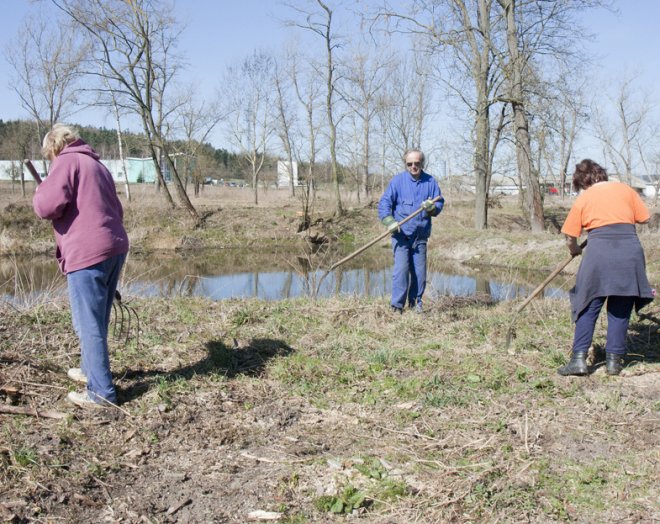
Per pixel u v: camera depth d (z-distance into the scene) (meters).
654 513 2.98
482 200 22.95
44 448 3.48
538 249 18.28
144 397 4.27
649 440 3.74
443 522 2.92
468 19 20.67
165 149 25.88
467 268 17.39
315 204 31.69
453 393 4.48
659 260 15.09
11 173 35.97
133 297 7.64
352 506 3.06
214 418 4.07
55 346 5.20
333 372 4.98
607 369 4.91
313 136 31.91
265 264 18.80
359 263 18.30
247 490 3.24
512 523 2.91
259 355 5.38
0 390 4.14
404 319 6.74
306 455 3.60
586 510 3.02
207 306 7.18
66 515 2.97
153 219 25.77
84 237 3.93
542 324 6.55
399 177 7.14
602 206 4.73
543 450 3.63
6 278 14.73
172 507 3.08
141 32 23.58
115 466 3.41
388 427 3.97
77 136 4.05
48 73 25.55
